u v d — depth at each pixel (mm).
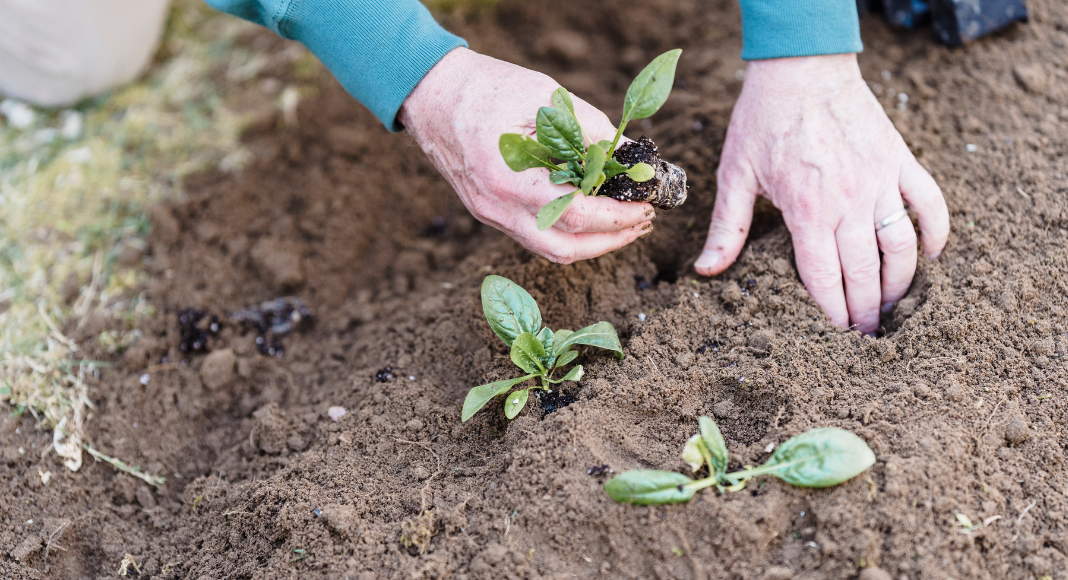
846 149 1792
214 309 2361
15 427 2066
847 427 1568
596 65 2996
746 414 1689
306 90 2951
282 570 1597
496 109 1615
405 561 1548
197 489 1920
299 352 2279
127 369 2213
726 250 1979
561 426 1622
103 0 2666
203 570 1706
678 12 3053
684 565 1445
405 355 2084
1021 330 1783
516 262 2186
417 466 1767
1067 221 1968
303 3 1692
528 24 3133
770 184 1886
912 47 2500
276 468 1919
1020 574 1433
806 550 1432
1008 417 1607
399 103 1705
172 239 2502
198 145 2816
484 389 1711
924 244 1917
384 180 2703
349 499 1682
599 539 1493
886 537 1423
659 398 1705
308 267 2480
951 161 2162
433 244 2525
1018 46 2414
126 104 2994
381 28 1678
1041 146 2164
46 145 2855
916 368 1713
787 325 1849
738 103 1961
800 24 1754
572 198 1465
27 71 2801
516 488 1577
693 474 1539
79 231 2562
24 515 1893
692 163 2346
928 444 1509
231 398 2184
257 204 2643
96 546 1865
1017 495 1520
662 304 2025
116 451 2043
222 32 3273
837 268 1838
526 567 1484
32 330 2295
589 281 2078
